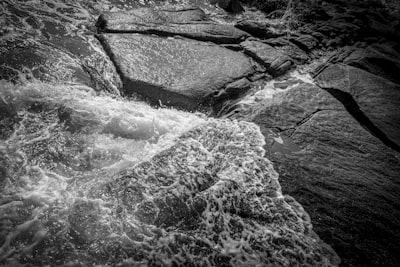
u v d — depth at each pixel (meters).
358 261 2.67
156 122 3.53
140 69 4.07
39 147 2.94
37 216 2.42
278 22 6.09
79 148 3.04
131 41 4.50
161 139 3.36
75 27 4.66
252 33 5.67
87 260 2.24
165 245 2.42
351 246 2.75
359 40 5.91
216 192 2.84
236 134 3.58
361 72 5.03
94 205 2.57
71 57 4.03
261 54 4.94
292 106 4.18
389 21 6.68
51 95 3.45
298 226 2.79
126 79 3.88
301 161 3.43
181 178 2.90
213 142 3.41
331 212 2.98
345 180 3.35
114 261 2.26
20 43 3.97
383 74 5.29
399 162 3.77
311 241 2.70
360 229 2.90
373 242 2.84
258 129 3.72
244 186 2.99
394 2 7.75
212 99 4.07
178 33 4.97
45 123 3.17
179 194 2.76
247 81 4.44
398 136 4.14
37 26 4.42
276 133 3.73
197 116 3.92
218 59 4.68
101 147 3.11
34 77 3.57
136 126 3.41
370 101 4.51
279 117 3.96
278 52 5.09
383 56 5.49
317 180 3.27
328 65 5.10
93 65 4.05
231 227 2.67
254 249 2.55
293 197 3.03
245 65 4.71
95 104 3.54
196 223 2.64
